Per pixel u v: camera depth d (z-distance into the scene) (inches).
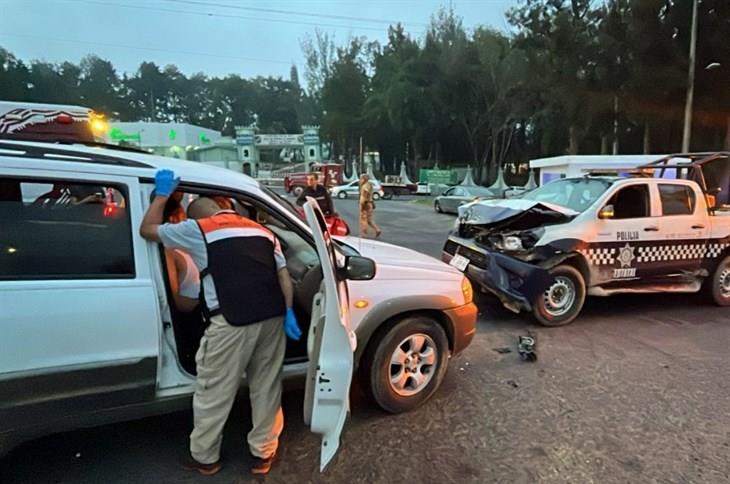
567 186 229.8
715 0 765.9
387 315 114.3
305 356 113.6
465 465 101.4
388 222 606.2
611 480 97.5
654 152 988.6
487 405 127.4
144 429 111.3
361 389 120.6
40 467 96.5
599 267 199.9
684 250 215.6
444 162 1884.8
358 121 1899.6
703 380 145.6
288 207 112.7
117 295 85.8
